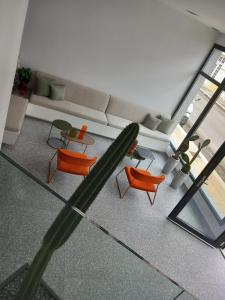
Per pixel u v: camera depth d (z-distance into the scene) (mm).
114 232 3945
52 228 1090
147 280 2322
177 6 5090
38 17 5566
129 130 910
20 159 4461
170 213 4668
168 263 3867
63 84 6191
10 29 1391
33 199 2168
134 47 6211
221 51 6160
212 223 4777
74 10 5605
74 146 5547
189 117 7742
